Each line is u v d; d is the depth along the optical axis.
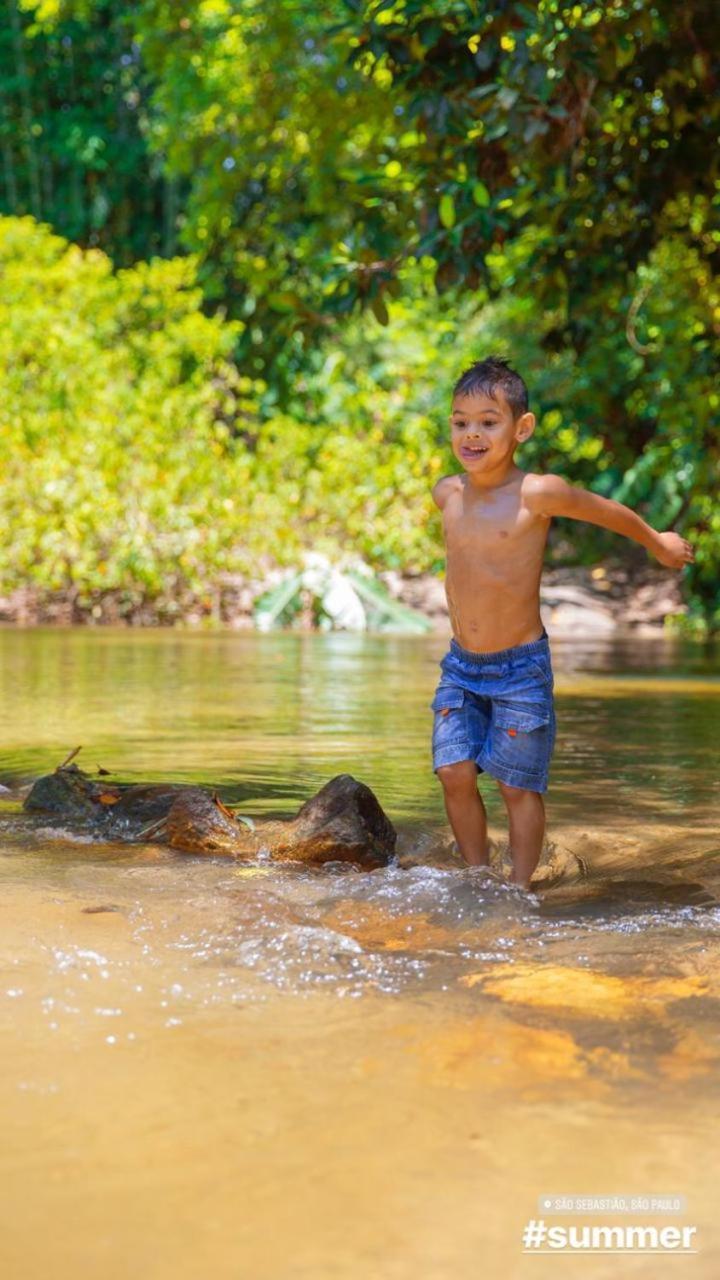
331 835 3.02
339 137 13.73
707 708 6.40
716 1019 1.78
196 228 17.48
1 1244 1.14
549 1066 1.58
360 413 14.79
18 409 13.55
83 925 2.27
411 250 6.76
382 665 8.59
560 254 8.18
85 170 22.66
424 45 5.62
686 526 13.88
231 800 3.76
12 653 9.16
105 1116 1.41
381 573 14.44
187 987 1.90
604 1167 1.30
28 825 3.43
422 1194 1.23
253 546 13.31
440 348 15.52
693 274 12.16
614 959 2.11
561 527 16.11
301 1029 1.71
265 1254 1.12
